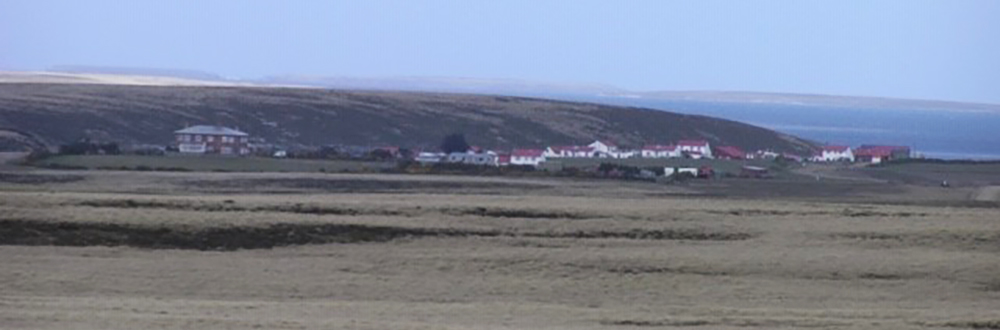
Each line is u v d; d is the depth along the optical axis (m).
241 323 95.44
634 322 104.75
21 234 145.88
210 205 169.25
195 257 140.38
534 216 170.75
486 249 148.00
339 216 162.38
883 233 163.25
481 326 99.00
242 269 134.38
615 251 147.88
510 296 125.00
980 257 147.12
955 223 171.75
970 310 118.00
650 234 161.12
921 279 136.12
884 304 123.25
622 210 180.12
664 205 194.88
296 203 174.50
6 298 112.62
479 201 192.12
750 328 100.88
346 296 123.19
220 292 123.81
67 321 94.88
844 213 187.00
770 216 179.50
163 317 98.81
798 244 156.50
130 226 149.62
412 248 148.38
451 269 136.88
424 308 113.62
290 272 133.62
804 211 189.00
